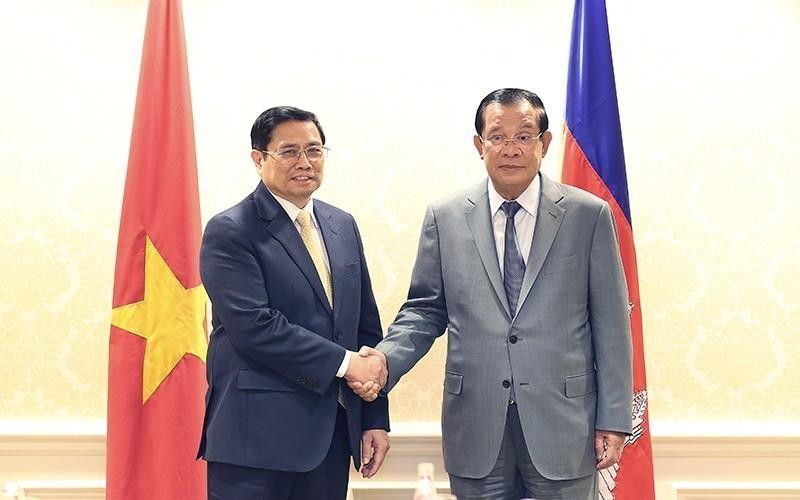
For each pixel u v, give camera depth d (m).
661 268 3.32
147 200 2.91
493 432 2.52
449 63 3.33
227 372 2.49
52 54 3.32
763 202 3.32
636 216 3.33
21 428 3.25
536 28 3.34
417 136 3.33
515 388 2.51
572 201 2.62
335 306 2.57
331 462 2.54
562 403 2.51
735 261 3.32
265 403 2.44
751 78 3.34
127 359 2.87
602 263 2.58
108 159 3.32
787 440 3.23
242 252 2.50
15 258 3.31
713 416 3.31
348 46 3.34
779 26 3.34
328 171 3.33
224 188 3.30
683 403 3.31
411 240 3.33
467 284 2.60
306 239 2.62
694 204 3.33
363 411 2.64
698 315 3.32
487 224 2.63
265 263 2.51
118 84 3.32
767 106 3.33
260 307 2.46
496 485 2.55
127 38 3.32
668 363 3.32
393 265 3.33
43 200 3.31
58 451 3.25
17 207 3.31
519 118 2.53
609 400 2.52
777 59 3.34
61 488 3.24
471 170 3.32
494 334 2.55
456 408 2.59
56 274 3.31
